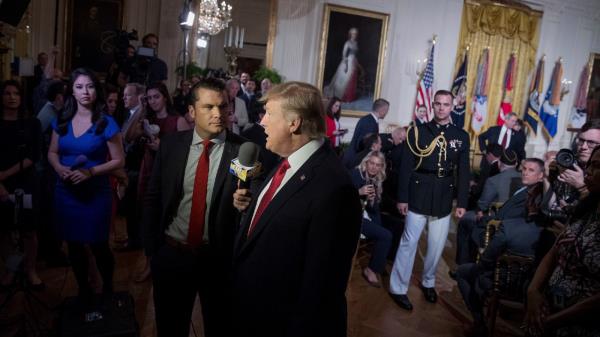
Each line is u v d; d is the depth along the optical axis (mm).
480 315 3496
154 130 3814
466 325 3648
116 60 6348
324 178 1664
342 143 9227
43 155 3850
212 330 2445
